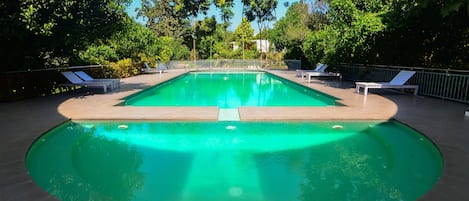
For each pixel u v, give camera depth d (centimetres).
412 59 1169
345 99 855
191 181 372
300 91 1278
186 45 3738
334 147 503
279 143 523
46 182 361
